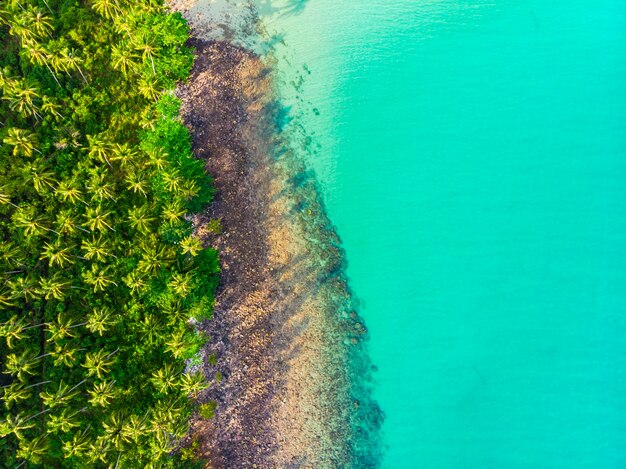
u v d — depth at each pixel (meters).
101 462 34.81
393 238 38.66
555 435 36.84
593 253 38.38
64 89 37.03
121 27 36.00
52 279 34.00
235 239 37.91
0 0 36.94
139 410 35.31
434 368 37.62
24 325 34.09
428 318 37.97
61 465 34.56
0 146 36.56
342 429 37.12
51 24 37.16
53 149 36.75
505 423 37.06
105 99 37.38
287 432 37.03
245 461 36.69
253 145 38.88
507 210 38.97
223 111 38.75
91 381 35.06
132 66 37.22
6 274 35.06
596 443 36.72
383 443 37.09
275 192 38.66
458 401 37.28
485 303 38.09
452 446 36.91
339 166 39.19
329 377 37.47
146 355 35.91
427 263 38.47
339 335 37.78
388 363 37.69
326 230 38.50
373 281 38.22
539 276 38.28
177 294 35.62
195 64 38.75
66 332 34.03
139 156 37.12
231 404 36.91
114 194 36.28
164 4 39.06
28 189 36.03
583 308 37.88
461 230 38.78
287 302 37.88
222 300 37.41
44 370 35.12
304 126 39.41
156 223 36.62
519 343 37.75
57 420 32.62
